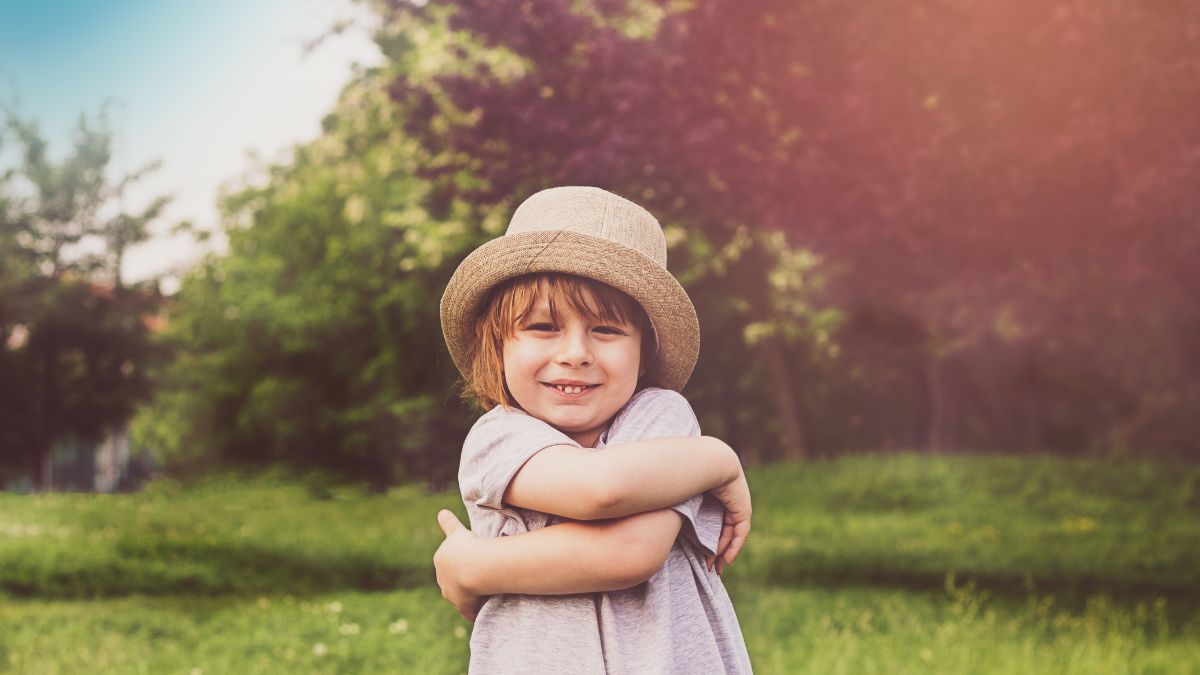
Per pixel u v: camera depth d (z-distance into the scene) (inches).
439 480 985.5
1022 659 200.1
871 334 796.0
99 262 1037.2
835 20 275.0
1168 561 319.6
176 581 326.0
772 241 604.7
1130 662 198.2
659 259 66.1
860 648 213.9
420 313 914.1
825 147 275.3
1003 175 258.7
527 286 62.6
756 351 862.5
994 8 255.0
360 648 226.1
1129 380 774.5
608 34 293.1
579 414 63.1
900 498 509.4
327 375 1075.9
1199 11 240.8
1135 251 276.4
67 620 260.1
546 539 59.1
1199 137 248.7
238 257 1129.4
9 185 1023.6
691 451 61.4
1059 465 544.1
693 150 274.8
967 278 319.0
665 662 58.8
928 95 272.5
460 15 295.4
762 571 316.5
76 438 1094.4
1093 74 250.4
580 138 287.1
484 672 61.1
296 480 969.5
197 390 1154.0
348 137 737.6
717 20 273.4
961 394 918.4
